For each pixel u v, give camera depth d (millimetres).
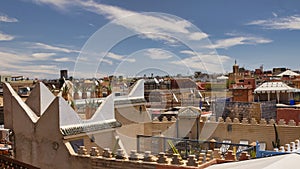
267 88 31172
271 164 6051
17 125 13961
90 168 11594
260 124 17781
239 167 6574
